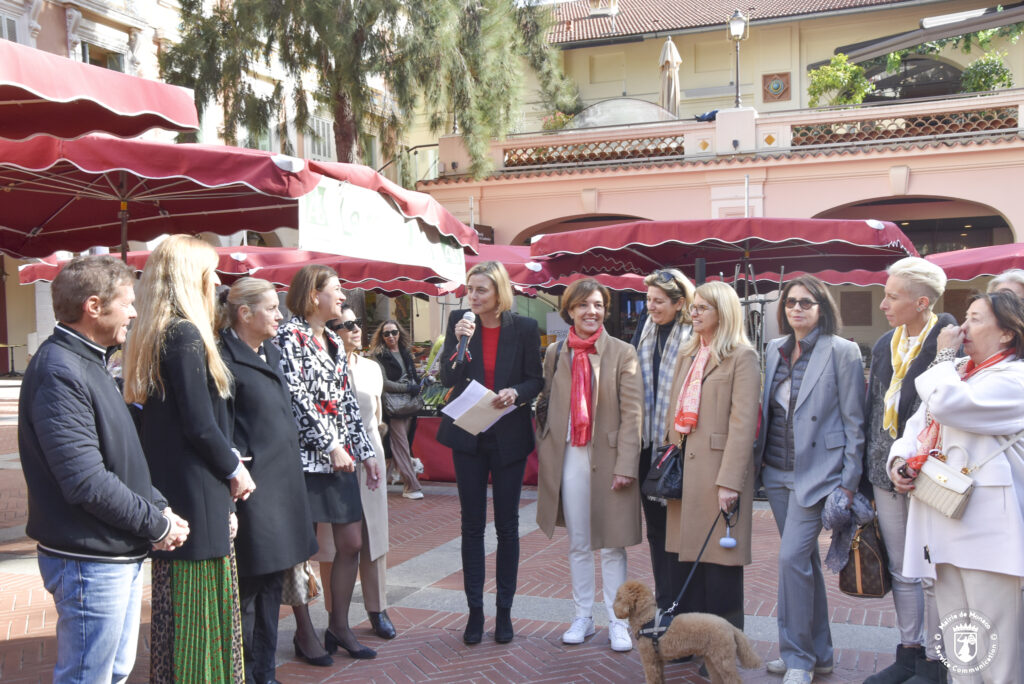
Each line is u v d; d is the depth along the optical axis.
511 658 4.50
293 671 4.32
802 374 4.17
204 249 3.46
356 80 14.42
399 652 4.59
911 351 3.84
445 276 6.10
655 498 4.38
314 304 4.37
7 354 21.44
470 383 4.56
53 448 2.72
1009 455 3.17
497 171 20.06
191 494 3.28
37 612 5.35
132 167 4.70
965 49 20.91
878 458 3.90
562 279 10.60
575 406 4.67
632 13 27.62
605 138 19.53
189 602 3.29
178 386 3.27
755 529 7.56
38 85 3.78
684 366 4.42
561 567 6.36
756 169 18.33
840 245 8.91
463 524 4.75
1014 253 8.91
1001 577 3.16
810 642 4.05
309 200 4.62
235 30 14.55
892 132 17.97
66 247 7.18
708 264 9.86
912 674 3.95
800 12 24.16
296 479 3.85
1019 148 16.80
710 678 3.82
